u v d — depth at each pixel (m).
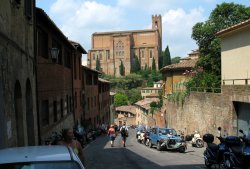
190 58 53.91
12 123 12.98
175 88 45.81
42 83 21.19
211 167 16.66
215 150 15.81
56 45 26.59
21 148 6.55
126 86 151.50
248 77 24.34
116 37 177.38
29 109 17.52
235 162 13.58
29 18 17.17
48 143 19.03
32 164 5.64
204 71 34.75
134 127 94.31
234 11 33.69
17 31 14.44
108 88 80.25
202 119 30.80
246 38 24.53
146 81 155.00
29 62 17.33
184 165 17.83
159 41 189.12
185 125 36.44
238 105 24.39
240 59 25.50
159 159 20.94
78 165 5.73
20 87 14.90
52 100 24.28
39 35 20.94
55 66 25.47
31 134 17.52
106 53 180.38
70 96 33.66
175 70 45.97
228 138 14.28
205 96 29.88
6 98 12.08
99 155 23.45
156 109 60.09
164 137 26.52
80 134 29.34
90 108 50.44
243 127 23.69
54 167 5.63
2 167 5.59
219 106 26.73
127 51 176.25
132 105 121.00
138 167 17.25
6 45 12.27
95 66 181.50
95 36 185.25
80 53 40.91
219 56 33.62
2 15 11.73
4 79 11.84
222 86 26.11
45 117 22.31
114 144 35.09
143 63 179.12
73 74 35.59
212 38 34.16
